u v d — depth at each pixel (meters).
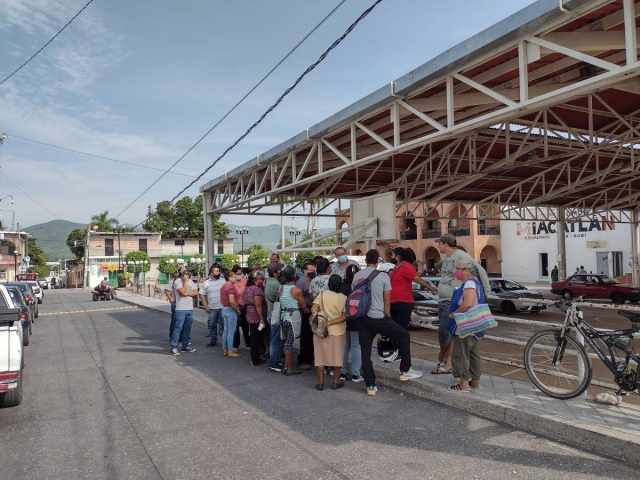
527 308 16.56
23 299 11.91
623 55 7.51
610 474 3.87
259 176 16.27
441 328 6.61
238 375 7.64
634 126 12.38
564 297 5.67
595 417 4.74
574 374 5.57
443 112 10.12
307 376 7.49
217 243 66.75
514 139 13.37
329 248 11.65
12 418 5.68
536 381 5.74
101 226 70.19
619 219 30.34
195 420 5.45
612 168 17.03
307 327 7.90
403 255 6.83
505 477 3.84
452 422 5.17
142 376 7.77
